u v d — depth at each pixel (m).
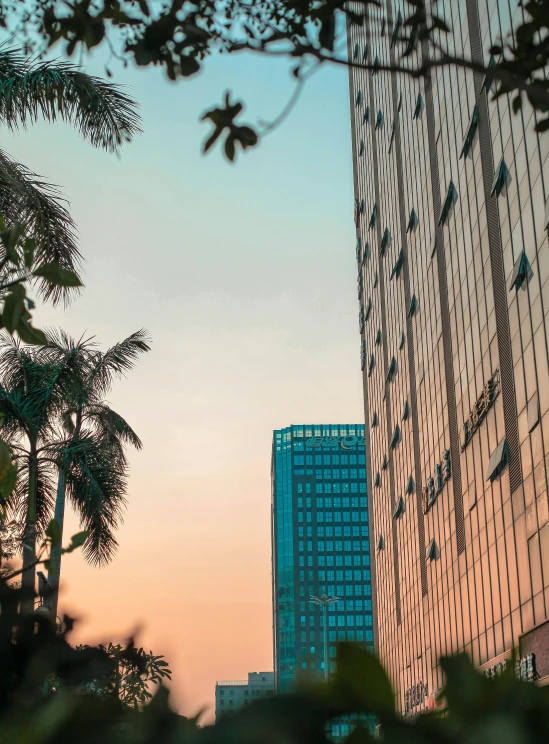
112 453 22.03
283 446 186.50
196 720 0.93
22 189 12.74
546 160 31.88
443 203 49.56
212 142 4.23
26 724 0.98
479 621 41.34
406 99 62.19
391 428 69.19
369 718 0.82
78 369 20.42
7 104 13.36
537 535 32.75
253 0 4.34
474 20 42.47
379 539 76.75
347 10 4.33
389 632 70.00
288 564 177.38
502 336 37.75
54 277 2.77
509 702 0.80
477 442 42.12
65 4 4.65
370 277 83.06
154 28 4.52
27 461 19.56
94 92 13.77
